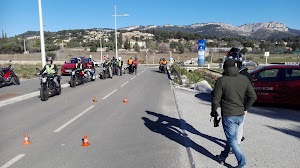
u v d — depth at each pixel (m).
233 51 6.90
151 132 8.21
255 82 11.96
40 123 9.21
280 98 11.44
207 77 28.77
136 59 33.09
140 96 15.28
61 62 55.00
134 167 5.74
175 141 7.38
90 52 94.25
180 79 21.61
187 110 11.28
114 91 17.30
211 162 5.93
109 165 5.84
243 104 5.44
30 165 5.84
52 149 6.77
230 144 5.45
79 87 19.41
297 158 6.10
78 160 6.09
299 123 9.07
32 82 21.91
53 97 14.80
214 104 5.45
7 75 19.12
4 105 12.48
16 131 8.29
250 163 5.84
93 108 11.78
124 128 8.65
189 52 109.56
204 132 8.10
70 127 8.73
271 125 8.82
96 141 7.37
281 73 11.59
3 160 6.11
